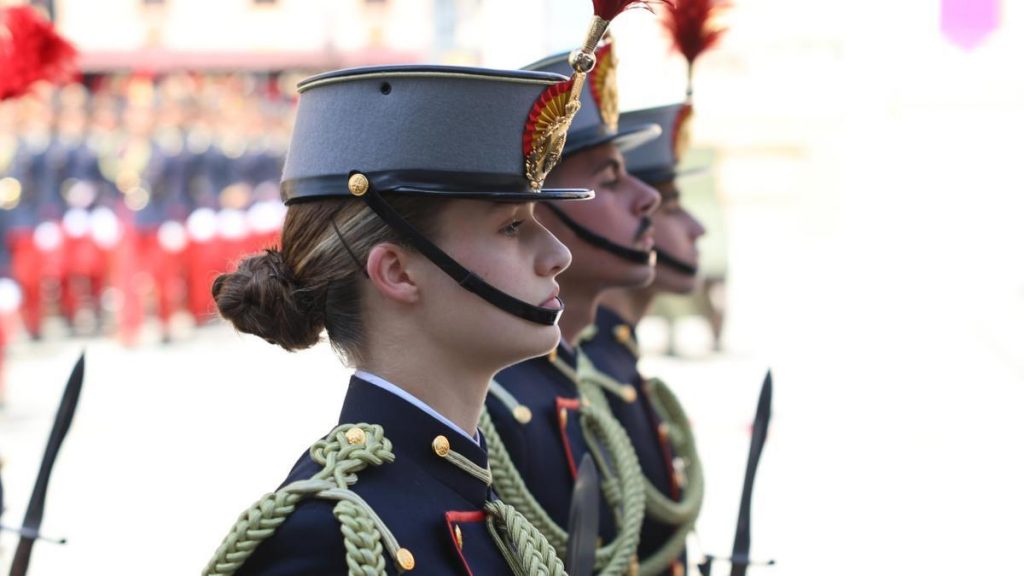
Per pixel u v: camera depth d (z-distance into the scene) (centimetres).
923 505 1916
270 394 2667
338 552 523
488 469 587
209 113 4112
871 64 4744
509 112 547
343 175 546
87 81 5706
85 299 3806
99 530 1753
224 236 3934
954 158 4716
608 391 961
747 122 4822
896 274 4316
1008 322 3478
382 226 546
